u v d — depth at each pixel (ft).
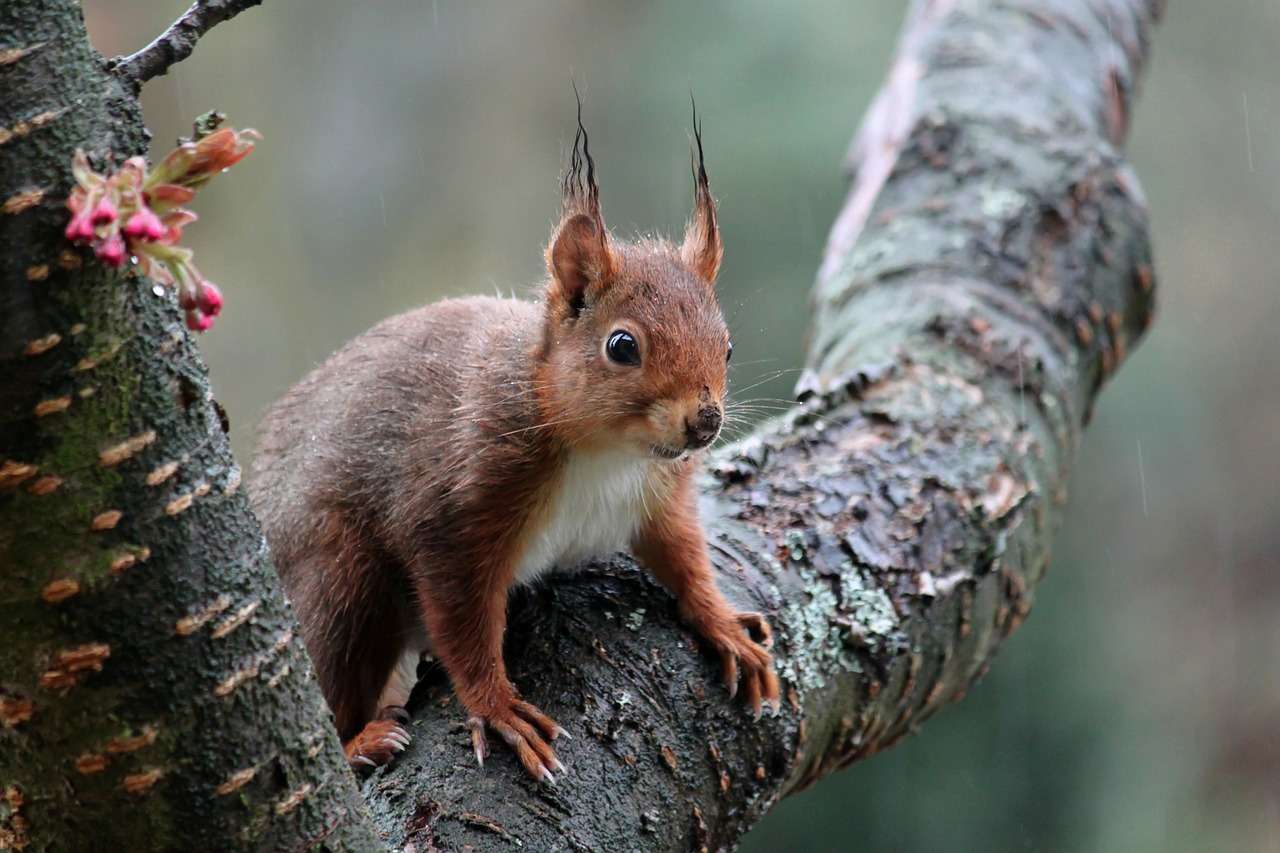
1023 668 66.85
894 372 35.47
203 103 106.93
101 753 16.37
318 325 105.40
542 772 23.11
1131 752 68.80
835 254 43.34
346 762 18.57
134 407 15.74
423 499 28.17
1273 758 93.50
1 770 16.63
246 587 16.93
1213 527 100.17
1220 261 108.78
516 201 110.63
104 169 15.12
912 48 50.03
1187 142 111.34
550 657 25.68
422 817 22.26
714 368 28.60
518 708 24.48
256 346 103.04
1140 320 42.19
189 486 16.30
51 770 16.49
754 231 78.79
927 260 39.52
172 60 16.14
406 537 28.48
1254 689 96.53
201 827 17.03
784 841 60.70
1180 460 98.94
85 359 15.24
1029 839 63.57
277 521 31.76
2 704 16.12
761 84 85.97
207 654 16.60
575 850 22.34
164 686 16.40
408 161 111.86
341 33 113.09
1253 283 107.65
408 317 33.63
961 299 38.09
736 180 80.43
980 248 39.60
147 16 100.12
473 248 109.50
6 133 14.44
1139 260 41.42
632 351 28.22
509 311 31.94
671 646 25.89
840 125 81.56
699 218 32.14
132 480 15.83
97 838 16.90
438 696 26.27
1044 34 49.32
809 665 27.35
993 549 31.19
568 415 27.96
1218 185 110.63
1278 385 103.76
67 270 14.85
